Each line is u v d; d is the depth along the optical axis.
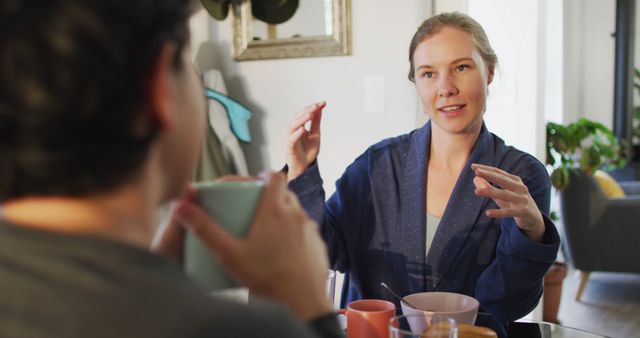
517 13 2.76
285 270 0.44
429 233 1.23
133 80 0.34
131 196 0.37
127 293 0.34
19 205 0.36
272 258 0.45
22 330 0.33
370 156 1.31
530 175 1.21
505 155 1.23
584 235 3.79
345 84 2.29
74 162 0.33
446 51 1.18
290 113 2.38
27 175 0.34
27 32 0.32
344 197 1.29
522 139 2.79
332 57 2.30
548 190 1.23
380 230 1.25
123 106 0.34
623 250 3.73
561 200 3.91
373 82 2.25
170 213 0.54
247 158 2.47
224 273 0.54
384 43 2.22
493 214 0.97
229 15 2.44
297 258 0.45
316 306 0.45
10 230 0.35
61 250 0.34
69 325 0.33
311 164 1.11
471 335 0.85
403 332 0.73
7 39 0.32
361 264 1.27
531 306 1.14
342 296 1.34
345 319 1.02
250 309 0.37
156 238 0.54
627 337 3.08
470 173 1.20
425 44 1.21
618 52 6.12
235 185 0.46
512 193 0.96
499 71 1.99
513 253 1.05
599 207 3.74
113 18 0.33
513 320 1.16
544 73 2.81
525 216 0.98
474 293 1.19
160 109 0.36
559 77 6.12
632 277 4.36
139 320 0.33
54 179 0.34
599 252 3.76
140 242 0.37
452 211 1.19
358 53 2.26
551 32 5.93
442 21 1.23
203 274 0.54
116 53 0.33
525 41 2.75
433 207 1.23
